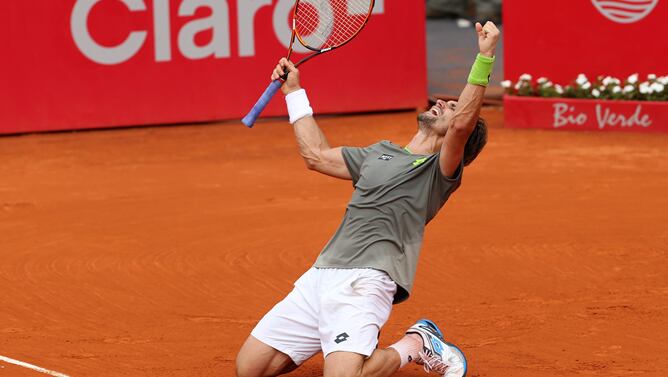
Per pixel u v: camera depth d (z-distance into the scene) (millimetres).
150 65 59375
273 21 60062
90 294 29172
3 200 42125
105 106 59344
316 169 22000
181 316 27250
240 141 55438
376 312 19984
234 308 27875
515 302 27984
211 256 32750
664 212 37562
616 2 56344
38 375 22984
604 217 36938
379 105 61938
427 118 21141
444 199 20625
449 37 95125
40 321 26891
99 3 58188
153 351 24609
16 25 57531
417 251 20516
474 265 31297
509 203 39375
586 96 56375
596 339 25062
